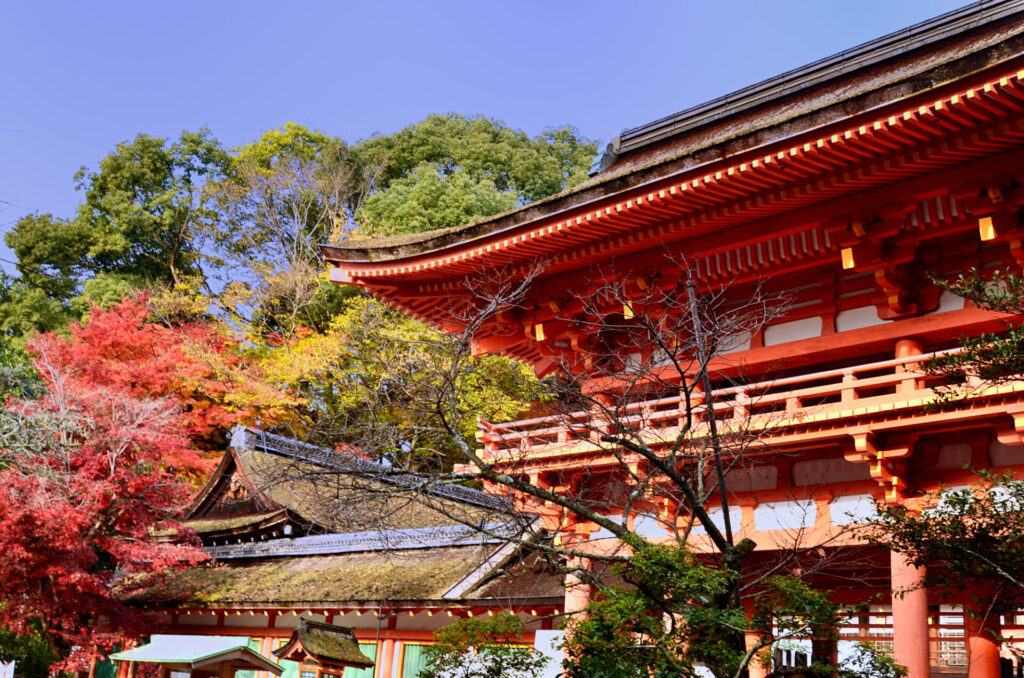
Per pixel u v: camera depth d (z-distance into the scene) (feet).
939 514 30.55
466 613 58.34
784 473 49.49
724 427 46.32
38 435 76.79
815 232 49.11
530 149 165.89
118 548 75.46
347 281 61.46
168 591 82.94
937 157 42.16
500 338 62.28
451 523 70.44
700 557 48.65
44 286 153.48
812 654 34.32
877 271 47.57
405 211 136.26
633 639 30.12
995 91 37.60
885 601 50.19
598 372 53.67
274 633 74.38
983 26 55.67
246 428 97.66
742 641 29.09
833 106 41.45
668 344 51.39
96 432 79.97
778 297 50.98
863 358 51.34
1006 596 29.43
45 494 71.72
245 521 90.53
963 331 46.70
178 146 169.48
